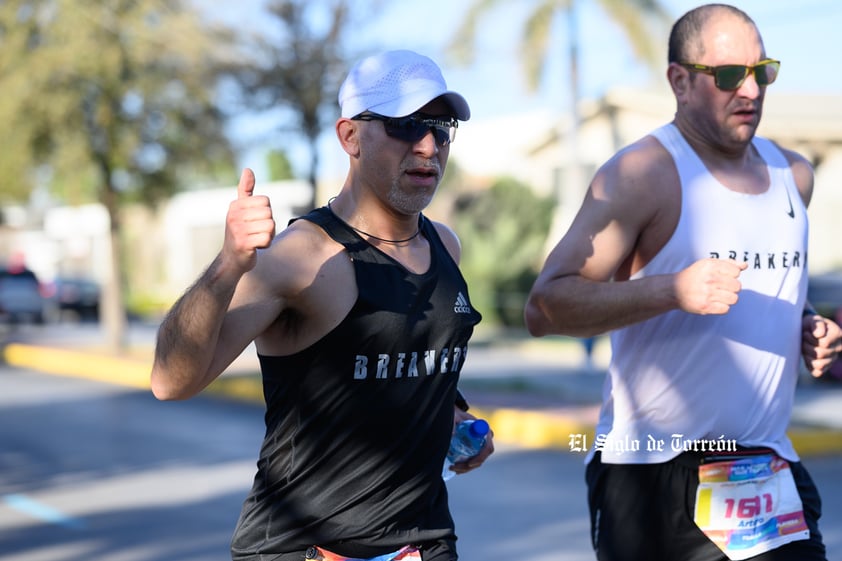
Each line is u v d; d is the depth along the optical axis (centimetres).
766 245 758
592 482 804
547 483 1916
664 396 755
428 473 632
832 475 2003
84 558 1424
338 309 593
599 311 715
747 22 756
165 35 3669
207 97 3822
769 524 760
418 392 613
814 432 2253
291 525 614
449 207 6375
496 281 5894
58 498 1814
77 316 7581
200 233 8944
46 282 7731
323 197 5309
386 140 607
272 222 527
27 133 3975
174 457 2206
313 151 3195
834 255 5025
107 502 1778
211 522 1628
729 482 755
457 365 634
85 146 4066
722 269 666
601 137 5606
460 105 623
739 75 741
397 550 627
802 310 780
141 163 4219
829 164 5034
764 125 4759
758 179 771
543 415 2517
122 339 4522
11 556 1439
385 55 620
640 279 703
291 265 585
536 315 775
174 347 549
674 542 763
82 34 3778
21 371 4284
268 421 624
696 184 752
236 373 3631
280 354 605
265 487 623
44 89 3894
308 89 3106
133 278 9375
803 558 772
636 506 769
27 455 2245
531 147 6203
